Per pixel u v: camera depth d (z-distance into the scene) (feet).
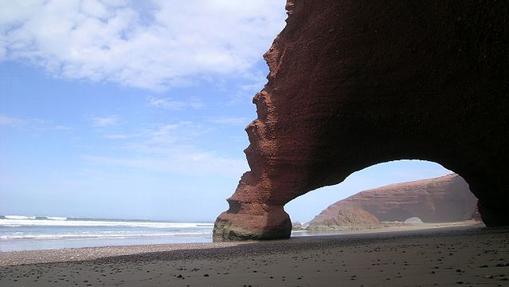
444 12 58.90
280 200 95.45
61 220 332.80
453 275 19.80
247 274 26.71
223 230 99.50
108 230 215.92
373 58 74.18
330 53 82.02
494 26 54.65
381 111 79.56
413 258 30.42
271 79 99.40
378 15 69.26
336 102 84.33
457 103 69.36
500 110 65.82
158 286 22.44
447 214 328.90
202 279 25.02
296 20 95.25
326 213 401.90
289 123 92.73
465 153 81.76
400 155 93.45
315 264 31.01
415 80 70.95
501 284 16.30
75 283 26.04
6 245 98.48
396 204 358.23
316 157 92.02
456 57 62.85
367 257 34.42
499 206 93.66
